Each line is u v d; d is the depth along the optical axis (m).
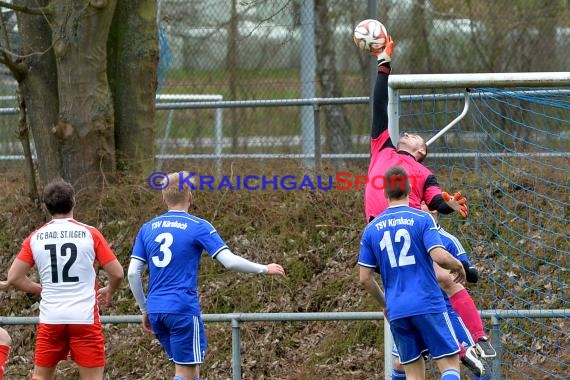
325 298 37.53
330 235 40.44
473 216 36.22
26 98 43.62
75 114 42.19
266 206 41.78
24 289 26.75
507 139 39.78
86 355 26.27
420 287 23.55
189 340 26.02
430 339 23.53
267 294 38.22
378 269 24.73
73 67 41.84
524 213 36.06
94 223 42.09
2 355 24.38
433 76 28.50
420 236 23.67
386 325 28.58
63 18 41.34
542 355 32.78
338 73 56.97
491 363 28.48
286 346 36.16
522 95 31.88
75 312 25.97
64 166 42.91
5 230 43.53
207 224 26.53
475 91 30.77
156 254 26.23
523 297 34.56
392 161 26.94
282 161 44.28
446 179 38.38
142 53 43.81
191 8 57.06
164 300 25.95
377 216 24.72
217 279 39.25
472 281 27.27
